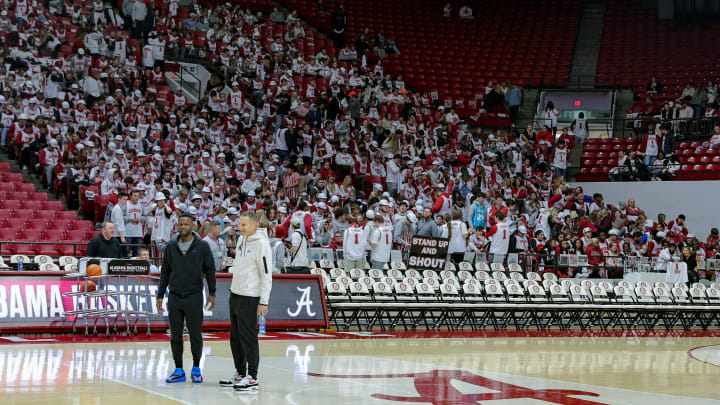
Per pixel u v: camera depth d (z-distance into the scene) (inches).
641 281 754.2
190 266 328.2
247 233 320.2
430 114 1195.3
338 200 791.7
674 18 1378.0
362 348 477.4
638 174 1064.8
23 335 484.1
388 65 1284.4
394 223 752.3
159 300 332.2
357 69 1222.3
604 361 454.3
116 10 1074.7
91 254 499.5
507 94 1244.5
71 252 671.1
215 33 1143.0
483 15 1427.2
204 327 533.0
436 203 740.0
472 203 830.5
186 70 1074.7
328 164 888.9
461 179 925.2
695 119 1125.7
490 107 1231.5
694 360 476.1
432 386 335.3
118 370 352.8
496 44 1375.5
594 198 968.9
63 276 505.0
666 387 359.9
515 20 1421.0
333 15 1278.3
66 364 366.9
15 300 486.0
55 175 774.5
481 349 494.6
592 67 1349.7
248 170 843.4
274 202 792.3
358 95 1138.7
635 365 440.1
